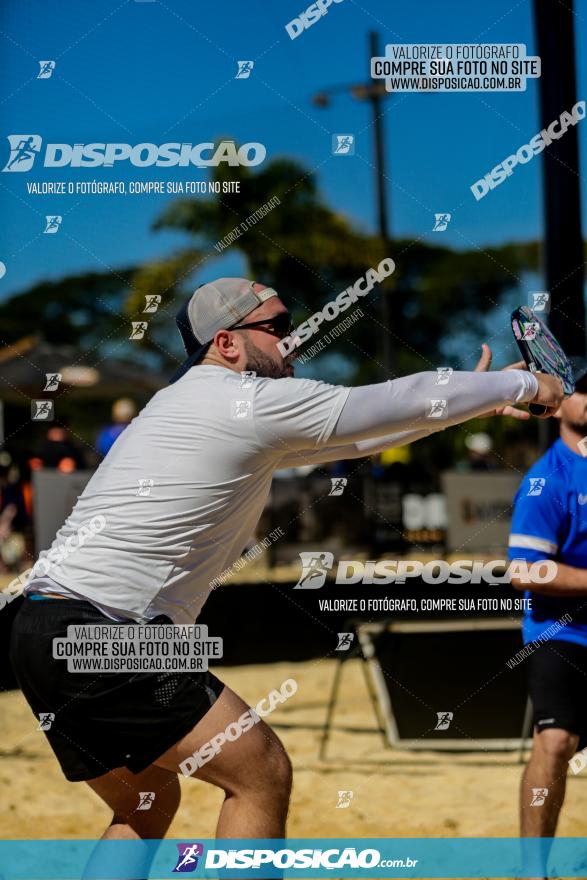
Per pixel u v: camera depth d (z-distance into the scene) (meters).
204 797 5.09
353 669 8.14
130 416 10.99
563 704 3.30
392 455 13.36
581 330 6.27
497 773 5.44
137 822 2.86
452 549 11.36
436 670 6.08
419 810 4.79
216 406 2.52
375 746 6.07
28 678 2.51
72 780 2.66
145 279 16.12
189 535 2.51
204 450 2.50
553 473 3.43
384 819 4.65
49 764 5.75
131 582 2.47
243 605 8.69
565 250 6.27
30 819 4.73
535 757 3.30
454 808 4.81
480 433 19.50
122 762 2.52
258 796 2.47
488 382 2.53
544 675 3.34
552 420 6.10
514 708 6.04
